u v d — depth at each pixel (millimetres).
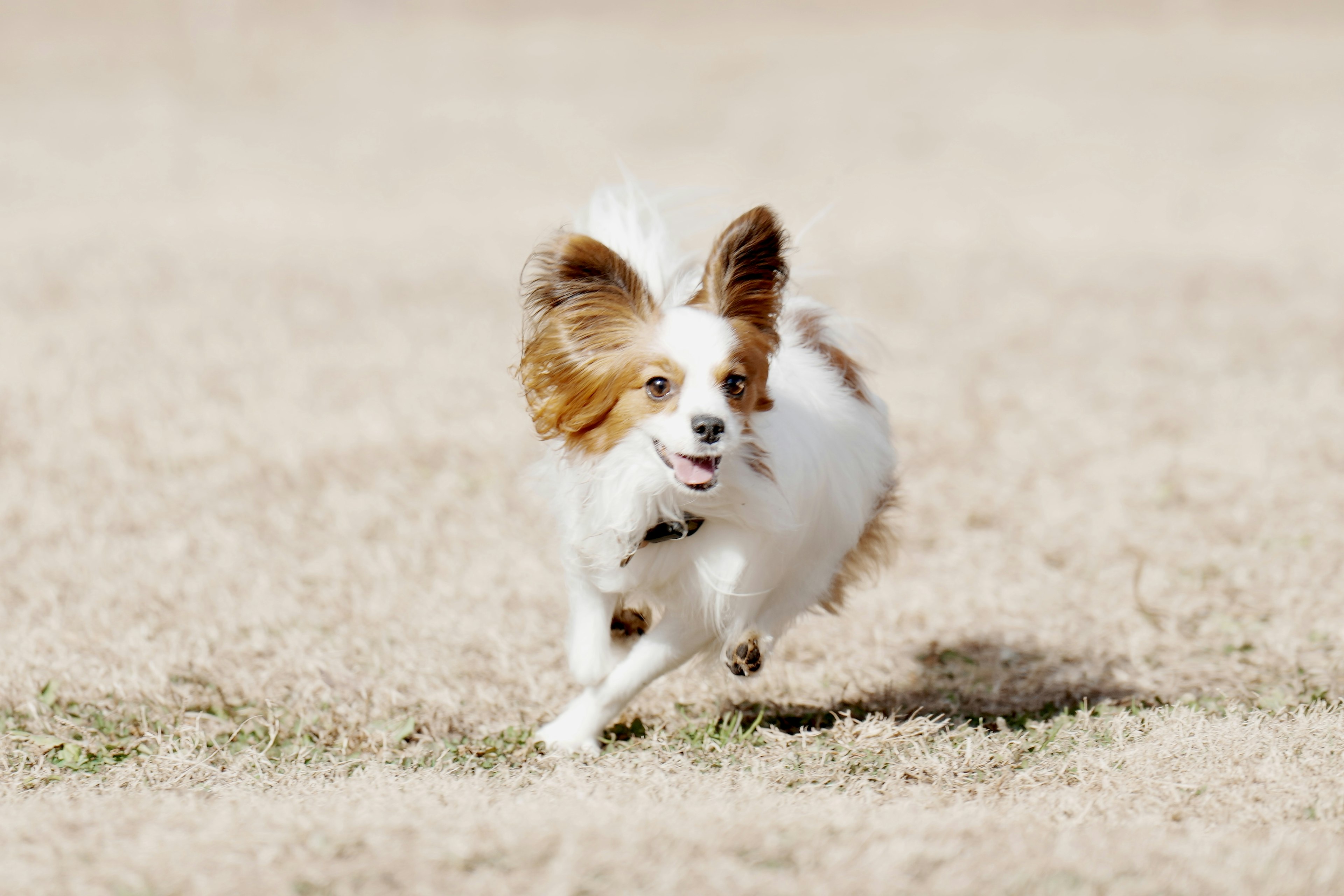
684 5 60500
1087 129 34906
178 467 12094
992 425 13844
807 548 7418
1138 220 25875
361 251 22656
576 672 7199
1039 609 9570
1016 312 18734
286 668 8430
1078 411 14242
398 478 12016
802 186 28500
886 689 8344
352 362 15797
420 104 38312
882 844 5457
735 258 6566
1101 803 6301
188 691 8094
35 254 21203
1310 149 32438
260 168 30484
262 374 15125
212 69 43219
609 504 6590
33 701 7742
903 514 11312
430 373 15414
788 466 6832
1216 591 9727
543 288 6520
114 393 14047
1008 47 47781
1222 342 16859
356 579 9891
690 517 6672
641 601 7434
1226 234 24500
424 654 8680
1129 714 7605
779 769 6855
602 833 5547
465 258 22188
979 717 7957
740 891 5035
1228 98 38812
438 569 10156
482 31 52406
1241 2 59969
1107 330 17688
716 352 6301
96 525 10664
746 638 7125
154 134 33906
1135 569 10219
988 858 5375
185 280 19750
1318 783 6418
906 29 53656
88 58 44562
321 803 6207
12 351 15484
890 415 13938
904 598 9734
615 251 6945
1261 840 5672
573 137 33844
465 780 6727
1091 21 55656
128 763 6992
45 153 31203
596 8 59344
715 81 41312
